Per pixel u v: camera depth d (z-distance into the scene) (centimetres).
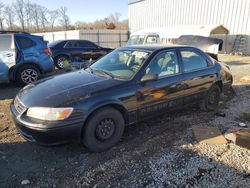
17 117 334
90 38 2989
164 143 379
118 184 287
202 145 372
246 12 2008
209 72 495
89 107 328
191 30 1948
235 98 623
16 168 317
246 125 446
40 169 316
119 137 371
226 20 2169
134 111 380
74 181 292
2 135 407
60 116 312
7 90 723
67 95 334
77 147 369
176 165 322
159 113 418
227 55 1942
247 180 292
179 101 444
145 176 300
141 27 3228
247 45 2030
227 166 319
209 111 522
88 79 388
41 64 767
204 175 301
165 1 2781
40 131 309
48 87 368
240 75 962
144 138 396
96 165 323
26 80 757
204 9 2350
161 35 2031
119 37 3219
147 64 398
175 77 430
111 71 415
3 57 710
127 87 368
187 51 469
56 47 1177
